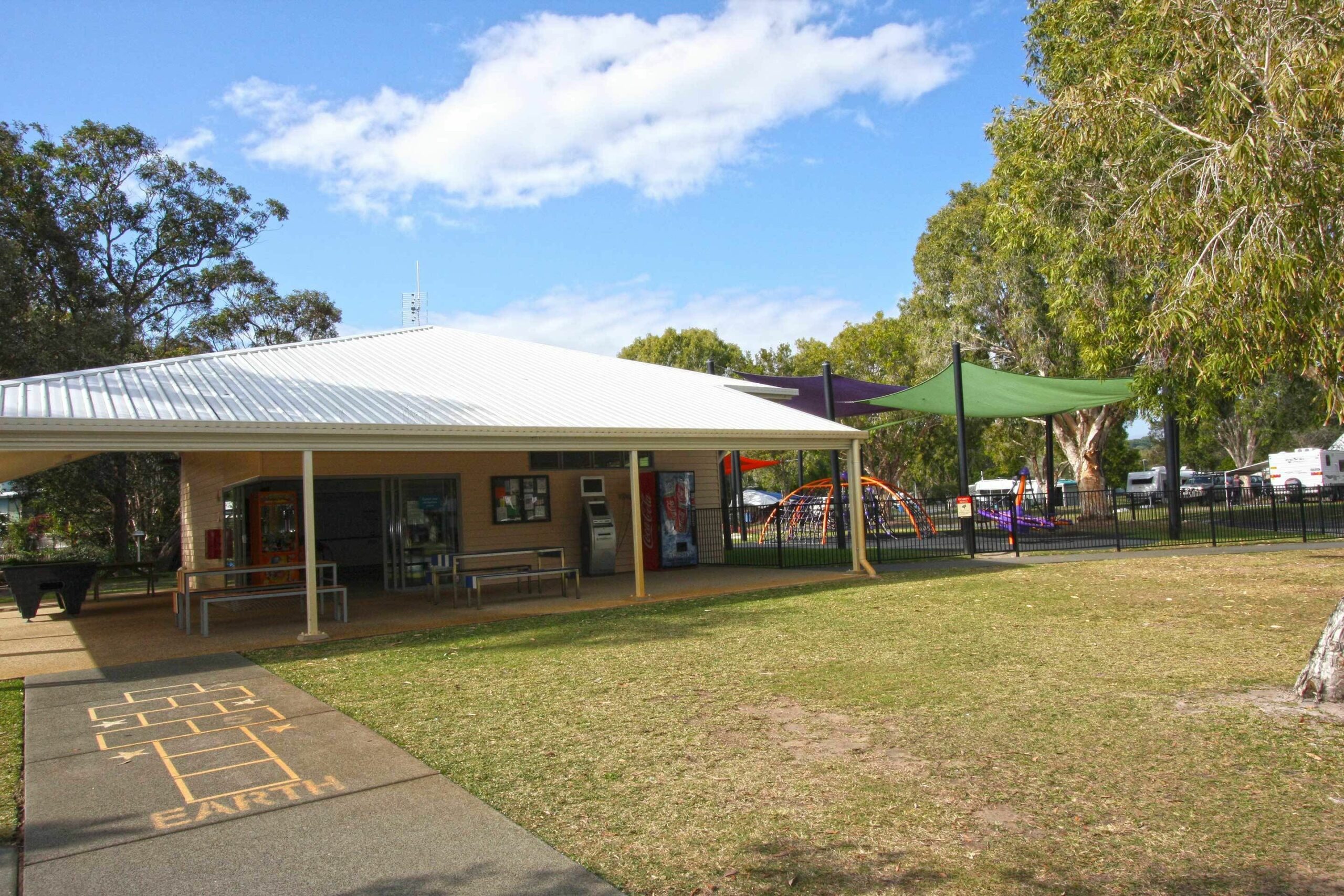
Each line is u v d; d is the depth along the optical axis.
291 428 10.62
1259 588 12.35
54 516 31.17
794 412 17.52
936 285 32.22
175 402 11.02
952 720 6.18
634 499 13.86
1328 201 7.58
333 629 11.70
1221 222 8.10
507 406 13.77
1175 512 21.28
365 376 14.80
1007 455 48.34
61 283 28.52
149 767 5.68
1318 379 8.58
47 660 10.01
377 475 16.11
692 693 7.25
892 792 4.84
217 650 10.24
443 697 7.41
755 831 4.37
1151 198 8.80
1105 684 7.09
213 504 17.38
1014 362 30.41
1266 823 4.27
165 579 23.39
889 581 14.91
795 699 6.92
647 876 3.91
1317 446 62.16
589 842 4.29
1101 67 11.81
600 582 16.94
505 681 7.95
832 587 14.30
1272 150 7.62
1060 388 20.94
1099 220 14.95
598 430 13.12
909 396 22.25
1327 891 3.57
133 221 29.97
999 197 21.89
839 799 4.77
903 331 43.34
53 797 5.14
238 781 5.34
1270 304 7.50
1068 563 16.77
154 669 9.19
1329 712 6.06
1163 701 6.51
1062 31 17.70
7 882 4.00
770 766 5.34
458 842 4.33
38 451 9.26
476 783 5.19
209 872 4.05
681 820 4.55
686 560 19.20
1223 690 6.80
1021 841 4.16
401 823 4.59
